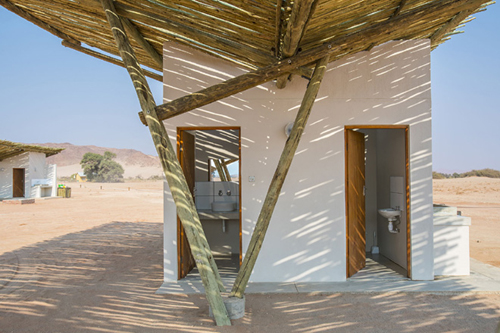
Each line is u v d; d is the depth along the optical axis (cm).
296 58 378
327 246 495
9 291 476
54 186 2425
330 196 498
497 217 1265
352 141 541
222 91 377
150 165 14600
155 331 336
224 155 766
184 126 511
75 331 340
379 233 680
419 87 496
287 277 497
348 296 434
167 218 507
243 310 371
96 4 405
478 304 401
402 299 421
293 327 342
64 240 910
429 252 492
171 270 506
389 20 360
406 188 509
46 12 494
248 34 405
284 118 502
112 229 1112
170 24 406
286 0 312
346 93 500
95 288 486
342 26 402
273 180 372
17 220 1323
